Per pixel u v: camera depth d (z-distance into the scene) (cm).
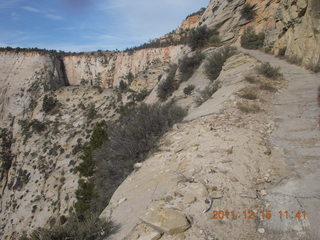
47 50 9794
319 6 1223
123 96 5594
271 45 2119
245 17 2770
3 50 8719
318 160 483
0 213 4278
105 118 5075
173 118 887
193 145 602
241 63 1542
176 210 369
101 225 398
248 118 755
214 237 320
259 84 1093
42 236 394
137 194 486
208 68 2034
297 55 1495
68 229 403
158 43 9350
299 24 1534
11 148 5781
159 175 525
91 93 6550
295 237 314
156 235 327
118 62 9819
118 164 772
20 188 4528
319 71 1172
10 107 7300
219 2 3253
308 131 616
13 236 3753
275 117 750
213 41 2817
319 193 387
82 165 2038
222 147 556
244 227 340
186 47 3195
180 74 2514
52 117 6050
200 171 475
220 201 386
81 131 5172
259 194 411
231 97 954
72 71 9994
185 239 316
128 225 385
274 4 2442
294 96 913
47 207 3784
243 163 491
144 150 750
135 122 845
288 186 420
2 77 8075
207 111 893
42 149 5228
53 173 4369
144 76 5538
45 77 8206
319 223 328
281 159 513
